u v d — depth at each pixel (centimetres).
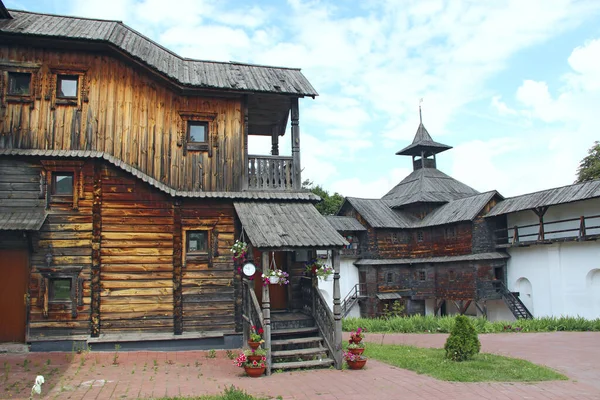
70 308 1230
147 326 1262
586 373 1097
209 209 1342
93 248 1246
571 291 2480
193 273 1309
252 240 1102
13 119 1241
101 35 1280
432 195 3453
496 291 2888
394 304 3200
